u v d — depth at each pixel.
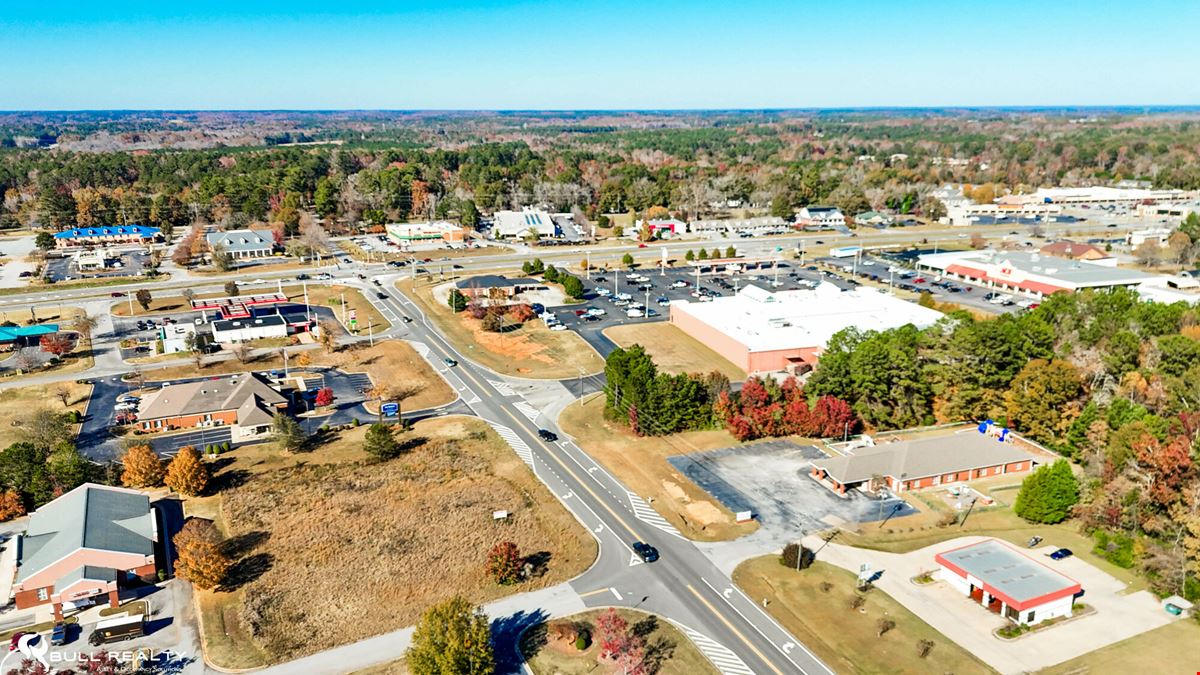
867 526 76.25
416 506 80.19
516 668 56.91
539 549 72.50
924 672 56.25
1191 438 77.12
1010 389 97.81
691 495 82.50
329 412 105.50
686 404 97.81
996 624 61.75
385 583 67.12
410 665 53.56
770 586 66.75
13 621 62.72
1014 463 87.31
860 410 98.25
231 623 62.06
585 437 97.38
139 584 67.38
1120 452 76.81
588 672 56.38
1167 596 64.69
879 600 64.88
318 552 71.69
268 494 82.69
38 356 121.38
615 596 65.44
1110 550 70.19
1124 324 110.06
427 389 114.19
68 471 80.56
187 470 80.50
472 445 94.88
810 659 57.91
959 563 66.94
